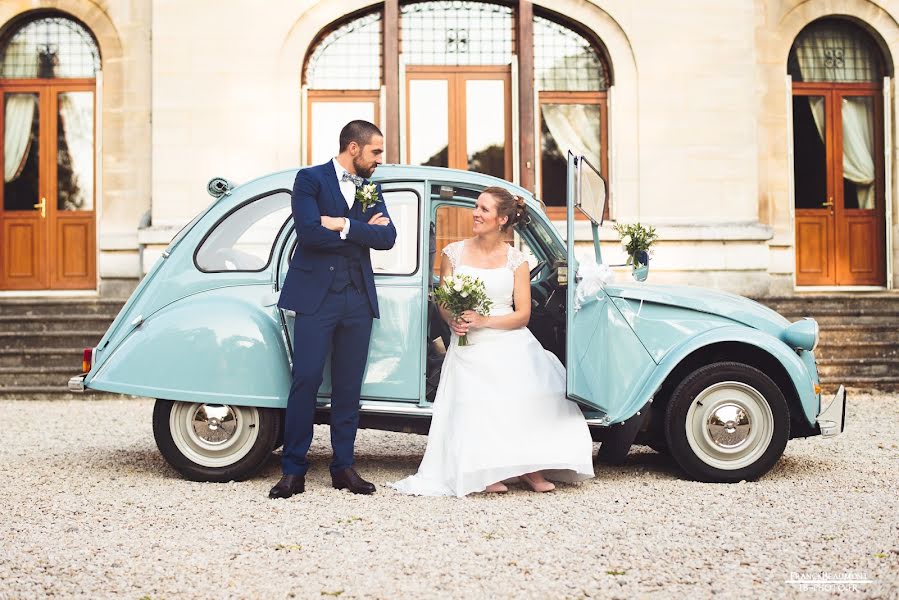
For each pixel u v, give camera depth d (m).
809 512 4.61
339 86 11.42
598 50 11.53
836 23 12.41
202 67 10.97
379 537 4.15
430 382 5.42
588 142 11.56
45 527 4.36
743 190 11.17
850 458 6.12
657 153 11.16
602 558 3.83
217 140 10.98
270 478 5.45
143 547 4.01
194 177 10.95
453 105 11.52
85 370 5.30
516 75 11.43
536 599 3.35
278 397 5.14
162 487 5.19
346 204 5.00
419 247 5.26
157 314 5.29
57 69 11.99
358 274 5.01
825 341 10.25
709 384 5.29
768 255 11.63
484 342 5.11
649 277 10.98
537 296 5.61
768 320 5.55
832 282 12.43
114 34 11.71
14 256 12.02
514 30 11.52
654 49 11.20
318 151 11.42
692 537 4.15
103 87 11.71
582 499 4.91
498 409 5.02
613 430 5.34
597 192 5.33
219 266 5.36
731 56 11.19
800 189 12.45
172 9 10.95
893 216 12.24
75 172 12.03
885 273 12.42
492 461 4.94
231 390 5.14
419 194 5.32
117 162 11.66
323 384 5.23
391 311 5.21
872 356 10.16
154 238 10.81
